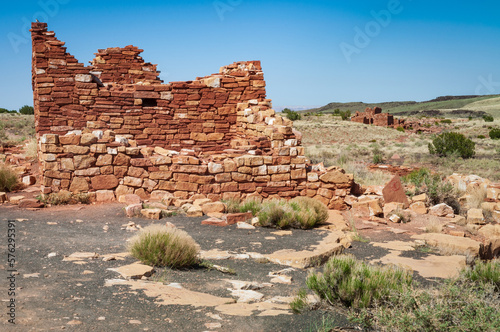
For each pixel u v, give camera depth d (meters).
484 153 44.00
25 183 15.23
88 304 5.00
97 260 7.19
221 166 13.66
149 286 5.87
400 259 8.73
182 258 7.32
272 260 8.22
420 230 12.08
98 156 12.95
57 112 15.46
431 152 43.19
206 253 8.41
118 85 16.61
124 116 16.28
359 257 8.88
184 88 16.98
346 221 12.65
